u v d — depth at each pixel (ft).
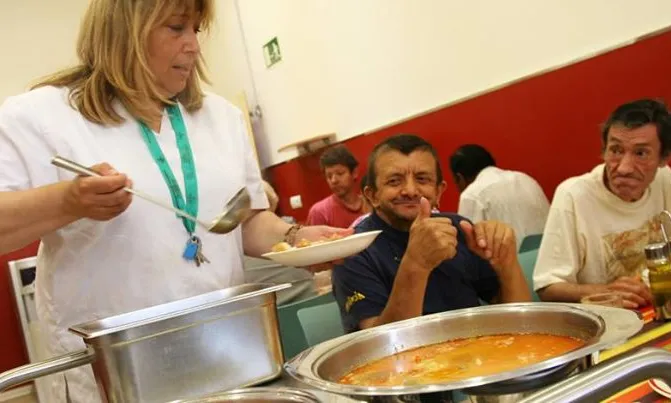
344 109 17.03
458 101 13.24
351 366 3.40
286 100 19.72
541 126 11.71
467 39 12.83
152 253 4.77
